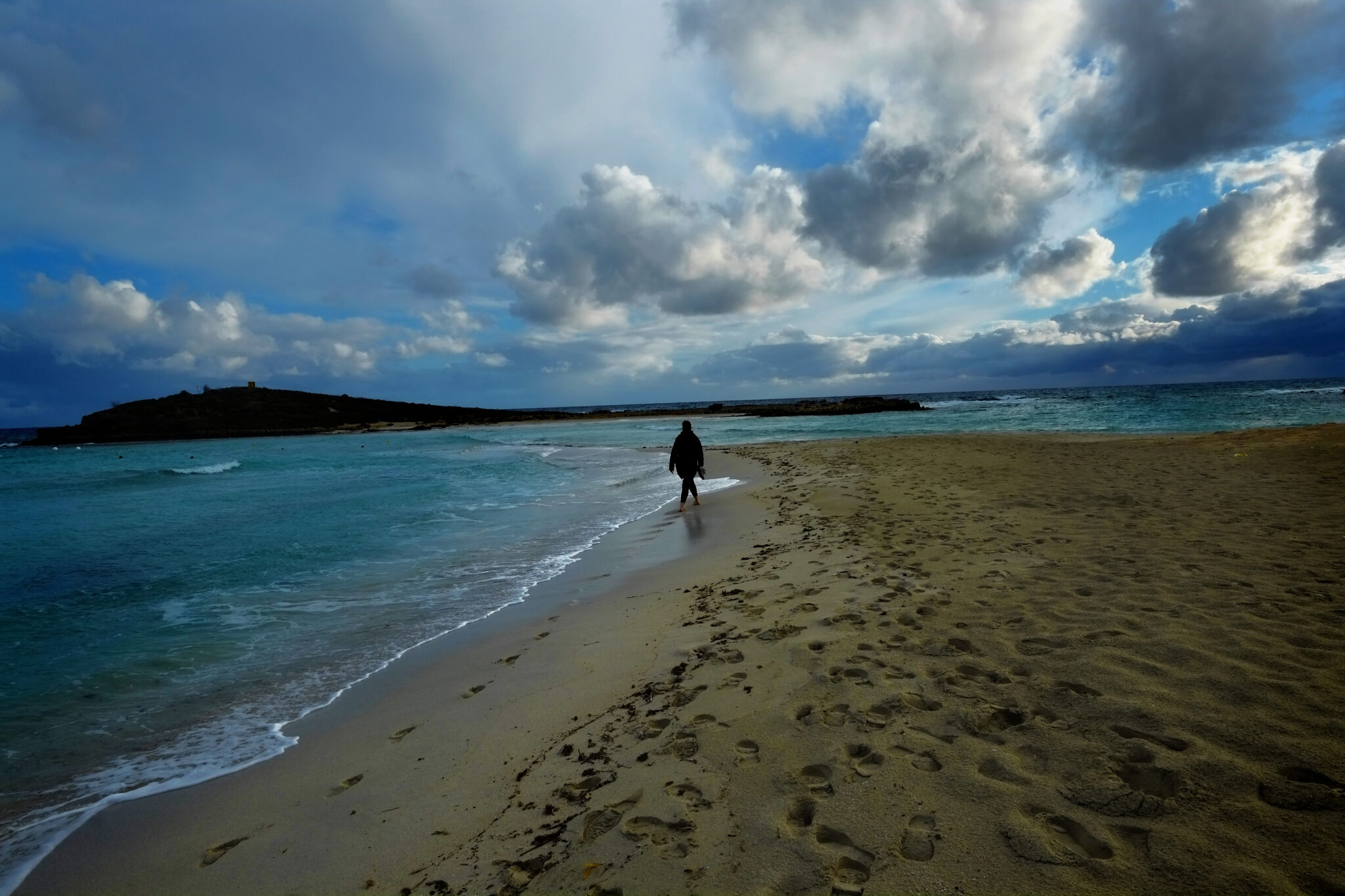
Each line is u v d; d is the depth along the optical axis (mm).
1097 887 1901
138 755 3791
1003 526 7176
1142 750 2545
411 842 2670
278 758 3646
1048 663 3459
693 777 2791
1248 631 3633
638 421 70250
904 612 4516
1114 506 7957
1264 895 1783
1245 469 10547
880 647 3936
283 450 42562
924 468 13469
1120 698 2984
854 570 5891
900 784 2525
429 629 5879
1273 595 4254
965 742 2768
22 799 3350
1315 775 2264
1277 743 2484
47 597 7309
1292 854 1917
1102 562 5383
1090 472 11312
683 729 3244
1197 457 12562
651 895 2117
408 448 39062
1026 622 4105
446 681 4590
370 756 3549
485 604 6570
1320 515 6777
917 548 6500
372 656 5266
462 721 3861
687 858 2270
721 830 2398
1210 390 92125
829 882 2064
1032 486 9992
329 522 11844
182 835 2963
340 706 4336
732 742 3037
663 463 22031
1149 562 5277
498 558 8609
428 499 14625
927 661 3660
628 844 2393
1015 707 3023
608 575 7297
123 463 33750
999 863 2047
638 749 3123
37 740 4012
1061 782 2416
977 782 2475
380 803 3031
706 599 5703
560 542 9477
